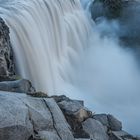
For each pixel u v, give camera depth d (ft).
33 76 52.13
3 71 37.78
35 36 55.83
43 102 25.61
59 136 23.95
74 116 29.48
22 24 53.72
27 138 21.36
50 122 24.34
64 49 70.08
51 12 65.67
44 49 58.65
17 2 57.88
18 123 20.88
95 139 29.01
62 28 69.51
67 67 68.69
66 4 76.74
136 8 88.99
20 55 50.21
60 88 61.52
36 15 59.11
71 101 31.60
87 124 30.14
